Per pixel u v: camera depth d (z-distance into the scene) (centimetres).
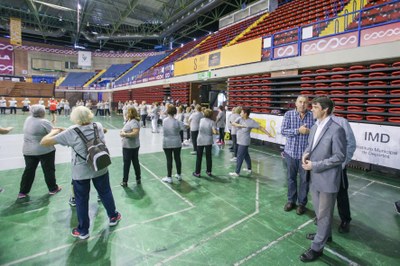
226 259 254
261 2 1628
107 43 3459
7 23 2653
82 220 282
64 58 3309
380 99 591
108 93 3212
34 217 334
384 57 549
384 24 552
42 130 386
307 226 325
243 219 343
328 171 231
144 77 2047
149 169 579
